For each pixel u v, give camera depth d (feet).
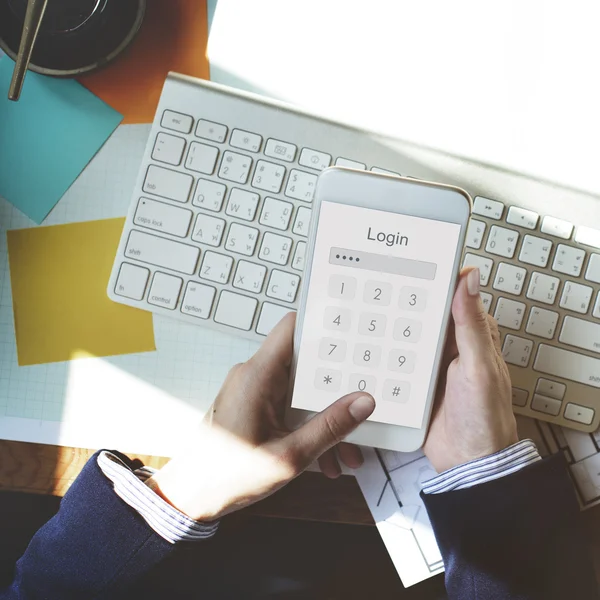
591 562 1.69
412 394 1.57
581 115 1.91
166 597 2.62
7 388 1.87
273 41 1.92
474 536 1.65
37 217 1.90
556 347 1.83
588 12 1.91
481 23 1.92
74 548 1.63
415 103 1.91
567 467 1.86
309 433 1.49
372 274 1.53
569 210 1.83
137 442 1.86
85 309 1.89
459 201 1.49
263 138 1.82
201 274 1.82
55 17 1.71
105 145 1.91
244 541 2.58
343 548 2.58
